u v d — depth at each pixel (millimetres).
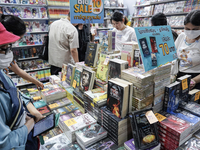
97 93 1538
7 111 819
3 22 986
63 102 1821
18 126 870
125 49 1518
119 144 1236
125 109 1207
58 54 2713
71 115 1556
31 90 2318
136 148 1062
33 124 980
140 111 1114
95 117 1466
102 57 1672
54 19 4590
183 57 1852
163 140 1219
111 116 1244
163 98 1387
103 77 1649
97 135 1258
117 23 2848
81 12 2309
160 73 1273
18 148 783
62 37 2584
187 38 1819
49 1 4281
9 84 960
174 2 3902
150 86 1231
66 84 2094
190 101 1585
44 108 1681
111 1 5594
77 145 1274
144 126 1101
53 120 1078
